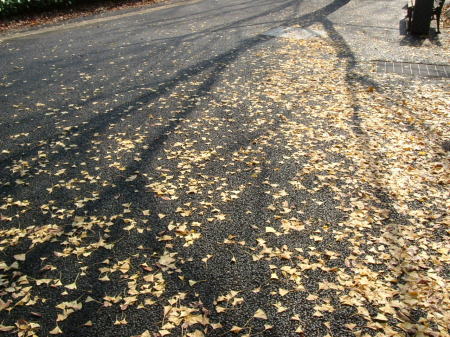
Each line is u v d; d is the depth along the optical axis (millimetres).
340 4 14109
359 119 5848
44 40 10172
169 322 2811
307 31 10727
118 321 2824
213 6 14453
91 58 8828
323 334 2717
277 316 2852
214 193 4266
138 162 4875
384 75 7523
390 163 4746
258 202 4105
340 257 3377
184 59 8711
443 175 4480
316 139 5312
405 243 3512
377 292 3008
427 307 2889
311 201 4105
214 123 5812
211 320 2826
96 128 5727
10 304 2977
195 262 3346
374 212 3920
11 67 8258
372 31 10594
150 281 3164
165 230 3727
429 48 9031
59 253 3463
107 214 3959
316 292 3039
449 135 5363
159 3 15102
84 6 13836
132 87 7223
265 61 8469
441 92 6715
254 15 12812
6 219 3900
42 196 4258
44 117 6086
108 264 3348
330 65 8125
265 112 6129
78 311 2914
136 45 9758
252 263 3326
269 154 4988
